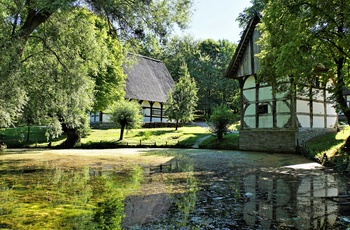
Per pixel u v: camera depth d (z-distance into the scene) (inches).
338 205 243.0
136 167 498.0
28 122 621.6
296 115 751.1
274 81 636.1
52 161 593.6
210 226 189.3
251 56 848.3
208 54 2452.0
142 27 593.6
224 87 2090.3
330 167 483.8
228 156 683.4
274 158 633.6
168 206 238.7
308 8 498.0
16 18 510.9
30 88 577.3
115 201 255.3
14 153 782.5
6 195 277.9
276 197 272.4
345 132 784.9
